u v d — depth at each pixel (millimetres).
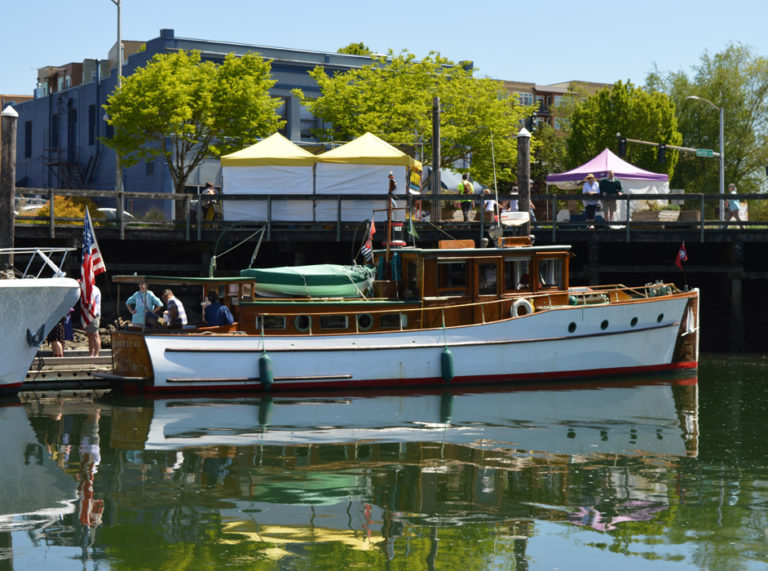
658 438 13172
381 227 24375
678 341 19859
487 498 10000
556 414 15031
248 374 16734
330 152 25625
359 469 11203
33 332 16250
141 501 9781
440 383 17641
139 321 17266
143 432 13297
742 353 24859
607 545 8500
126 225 26391
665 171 50844
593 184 26234
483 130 36625
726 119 56281
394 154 25172
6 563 7945
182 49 37844
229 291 17609
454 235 24547
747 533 8852
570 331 18594
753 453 12234
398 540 8594
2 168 20578
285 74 43094
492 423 14227
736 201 29344
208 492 10133
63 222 25781
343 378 17156
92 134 46906
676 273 27781
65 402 15867
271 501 9820
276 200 24750
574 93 63875
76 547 8352
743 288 27625
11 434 13086
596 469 11297
